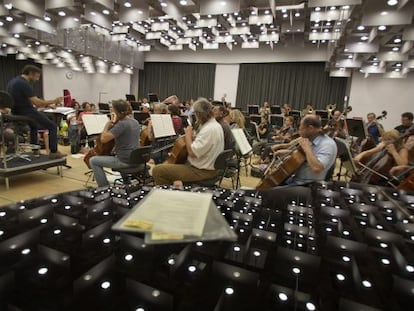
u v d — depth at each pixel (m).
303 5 5.40
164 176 2.33
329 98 9.45
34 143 3.96
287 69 9.73
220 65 10.59
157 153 3.76
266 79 10.02
